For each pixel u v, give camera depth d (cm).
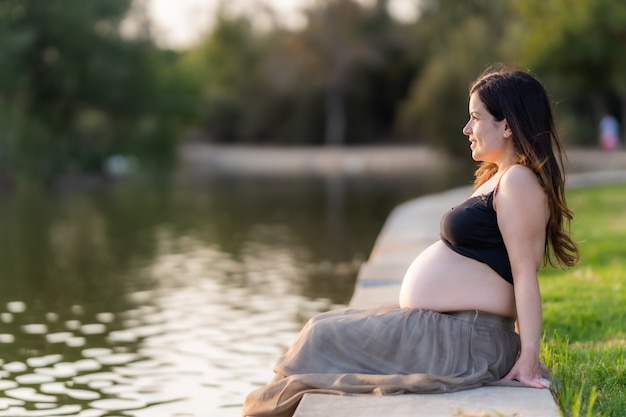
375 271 1021
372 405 442
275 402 471
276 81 7481
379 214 2258
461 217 477
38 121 4047
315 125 7462
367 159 5653
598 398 504
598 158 4581
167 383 733
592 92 5575
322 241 1702
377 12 7469
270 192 3138
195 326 948
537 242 469
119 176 4225
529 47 3034
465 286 477
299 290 1162
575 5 2919
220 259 1473
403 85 7444
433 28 7125
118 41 4403
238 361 801
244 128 7631
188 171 4634
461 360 471
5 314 1027
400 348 475
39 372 771
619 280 929
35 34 4106
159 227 2017
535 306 468
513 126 475
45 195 3181
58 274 1329
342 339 479
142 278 1280
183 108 5088
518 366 472
